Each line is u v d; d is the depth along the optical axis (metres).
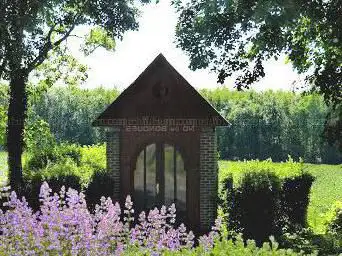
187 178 21.58
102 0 27.94
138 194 21.91
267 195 19.19
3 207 18.47
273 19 16.53
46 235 9.93
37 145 29.94
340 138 20.38
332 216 21.28
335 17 17.78
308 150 60.09
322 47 21.78
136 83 21.81
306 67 22.20
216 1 18.88
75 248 9.55
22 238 9.73
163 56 21.75
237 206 19.41
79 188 20.08
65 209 10.46
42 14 25.75
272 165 24.69
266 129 59.81
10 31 24.72
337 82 20.59
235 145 59.91
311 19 18.03
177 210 21.61
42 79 31.62
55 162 26.97
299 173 22.53
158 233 10.62
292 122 60.03
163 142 21.77
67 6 27.97
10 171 25.55
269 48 19.66
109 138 22.05
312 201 33.66
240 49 19.91
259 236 19.17
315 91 22.16
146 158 21.88
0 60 24.97
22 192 19.47
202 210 21.39
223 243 9.41
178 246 10.36
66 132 58.47
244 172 20.44
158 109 21.73
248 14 17.89
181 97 21.66
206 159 21.50
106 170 22.02
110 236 10.59
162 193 21.72
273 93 64.69
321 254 14.80
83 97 59.94
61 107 58.75
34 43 26.45
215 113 21.38
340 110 20.38
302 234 19.80
